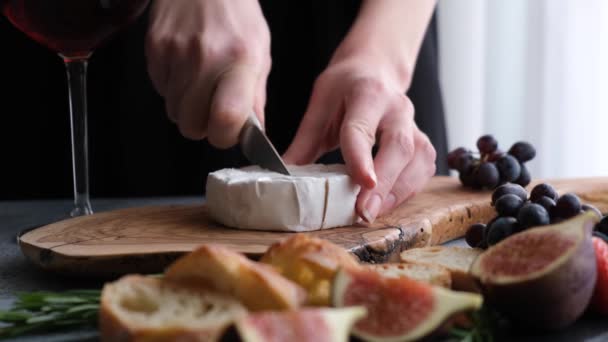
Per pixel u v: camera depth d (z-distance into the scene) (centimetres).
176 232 82
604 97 164
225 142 89
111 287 59
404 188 89
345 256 63
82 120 88
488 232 74
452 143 169
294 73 122
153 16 99
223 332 56
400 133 88
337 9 119
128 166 121
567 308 62
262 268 60
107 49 118
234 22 96
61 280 76
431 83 124
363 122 87
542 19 164
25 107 119
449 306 59
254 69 92
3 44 117
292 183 81
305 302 59
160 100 120
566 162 168
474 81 167
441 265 69
